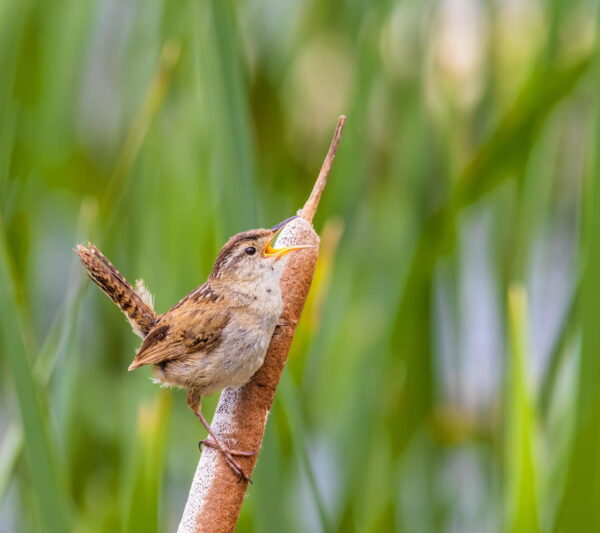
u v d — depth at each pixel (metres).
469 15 5.56
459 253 5.54
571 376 5.44
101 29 5.61
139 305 5.40
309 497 5.52
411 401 5.54
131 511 5.39
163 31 5.55
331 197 5.55
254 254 5.38
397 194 5.57
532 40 5.55
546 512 5.42
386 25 5.55
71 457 5.54
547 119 5.48
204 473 5.32
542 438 5.47
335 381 5.55
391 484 5.52
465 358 5.57
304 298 5.36
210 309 5.37
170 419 5.53
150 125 5.48
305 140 5.61
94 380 5.56
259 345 5.36
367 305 5.55
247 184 5.39
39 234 5.59
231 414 5.33
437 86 5.56
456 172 5.54
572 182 5.58
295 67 5.61
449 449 5.56
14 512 5.54
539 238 5.54
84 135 5.61
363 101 5.54
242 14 5.59
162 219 5.52
